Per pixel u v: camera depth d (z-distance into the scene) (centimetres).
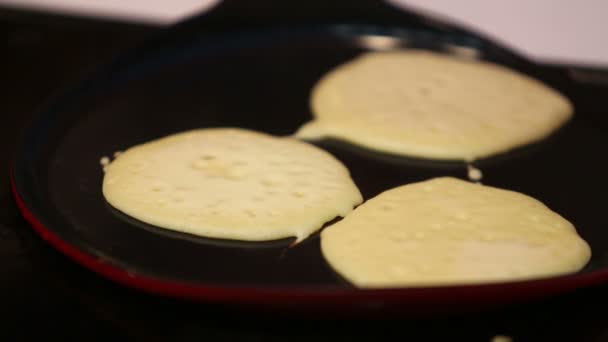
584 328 51
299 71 67
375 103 63
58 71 69
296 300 49
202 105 63
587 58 78
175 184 57
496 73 67
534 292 50
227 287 49
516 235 54
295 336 51
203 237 54
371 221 55
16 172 57
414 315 50
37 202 56
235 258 54
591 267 54
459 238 54
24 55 70
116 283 52
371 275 52
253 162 58
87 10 78
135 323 51
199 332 51
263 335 51
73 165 59
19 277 53
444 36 70
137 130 61
